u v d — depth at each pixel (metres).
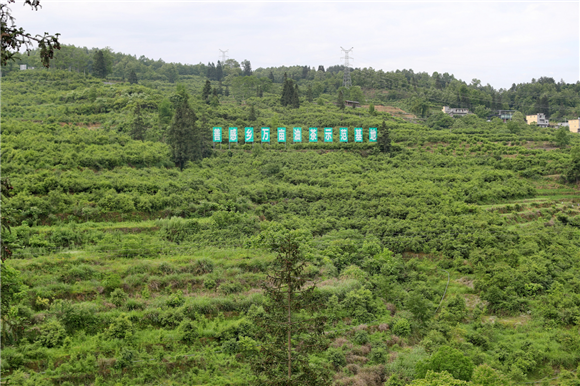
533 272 64.94
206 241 67.50
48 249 58.88
